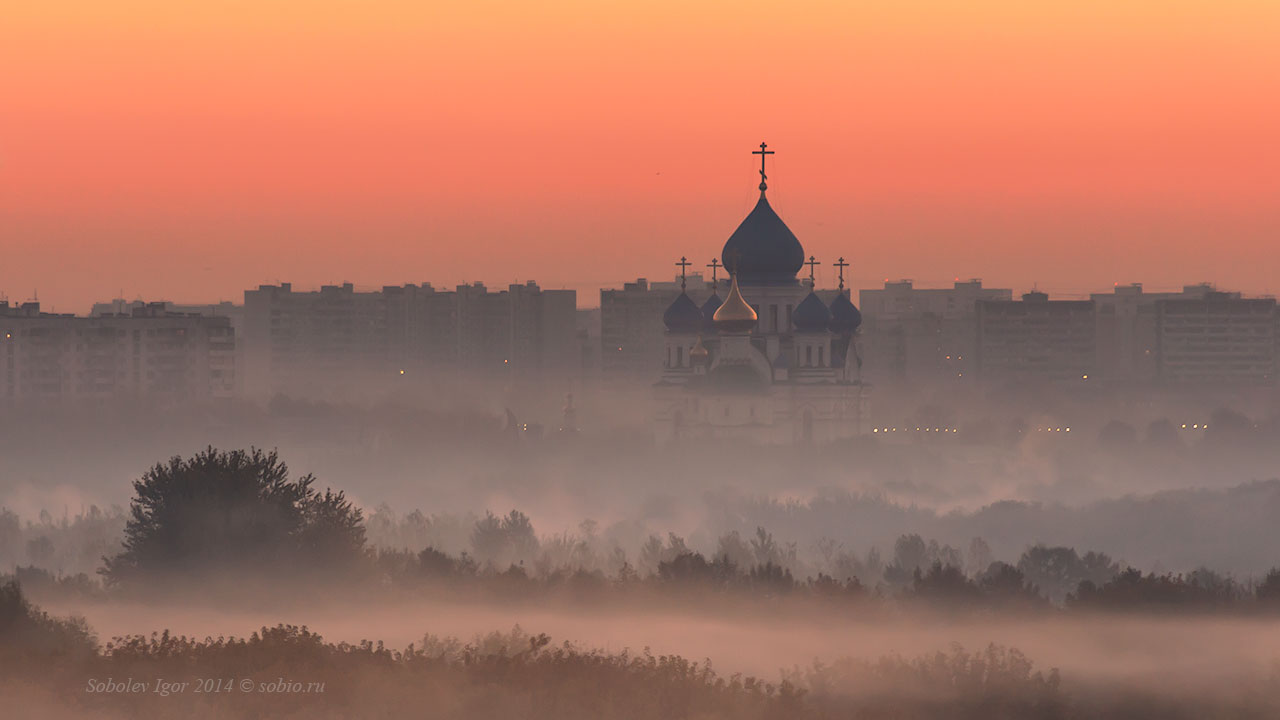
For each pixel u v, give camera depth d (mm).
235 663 164000
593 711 154375
